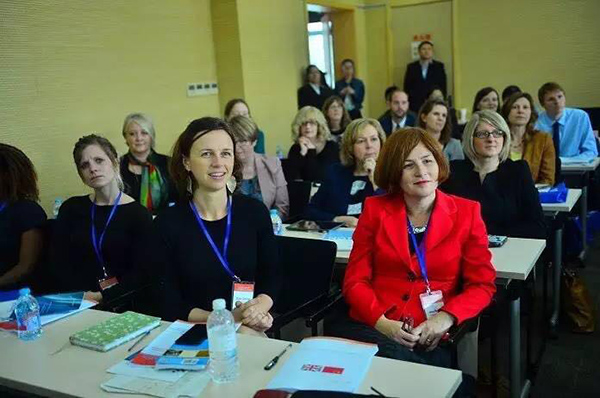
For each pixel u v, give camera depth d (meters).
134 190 4.01
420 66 8.23
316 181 4.73
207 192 2.23
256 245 2.33
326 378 1.44
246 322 2.04
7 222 3.07
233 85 6.12
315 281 2.53
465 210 2.25
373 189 3.27
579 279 3.35
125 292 2.65
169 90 5.49
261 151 5.74
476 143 2.96
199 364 1.55
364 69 8.86
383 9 8.59
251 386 1.44
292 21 6.93
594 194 4.86
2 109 3.96
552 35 7.51
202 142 2.15
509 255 2.49
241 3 5.97
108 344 1.73
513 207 2.91
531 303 2.85
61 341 1.82
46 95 4.27
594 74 7.35
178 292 2.20
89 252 2.93
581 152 4.88
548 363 2.99
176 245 2.21
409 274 2.22
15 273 3.06
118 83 4.90
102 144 2.95
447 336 2.05
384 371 1.48
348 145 3.29
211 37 6.05
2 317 2.04
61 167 4.40
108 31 4.78
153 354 1.66
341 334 2.19
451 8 8.12
